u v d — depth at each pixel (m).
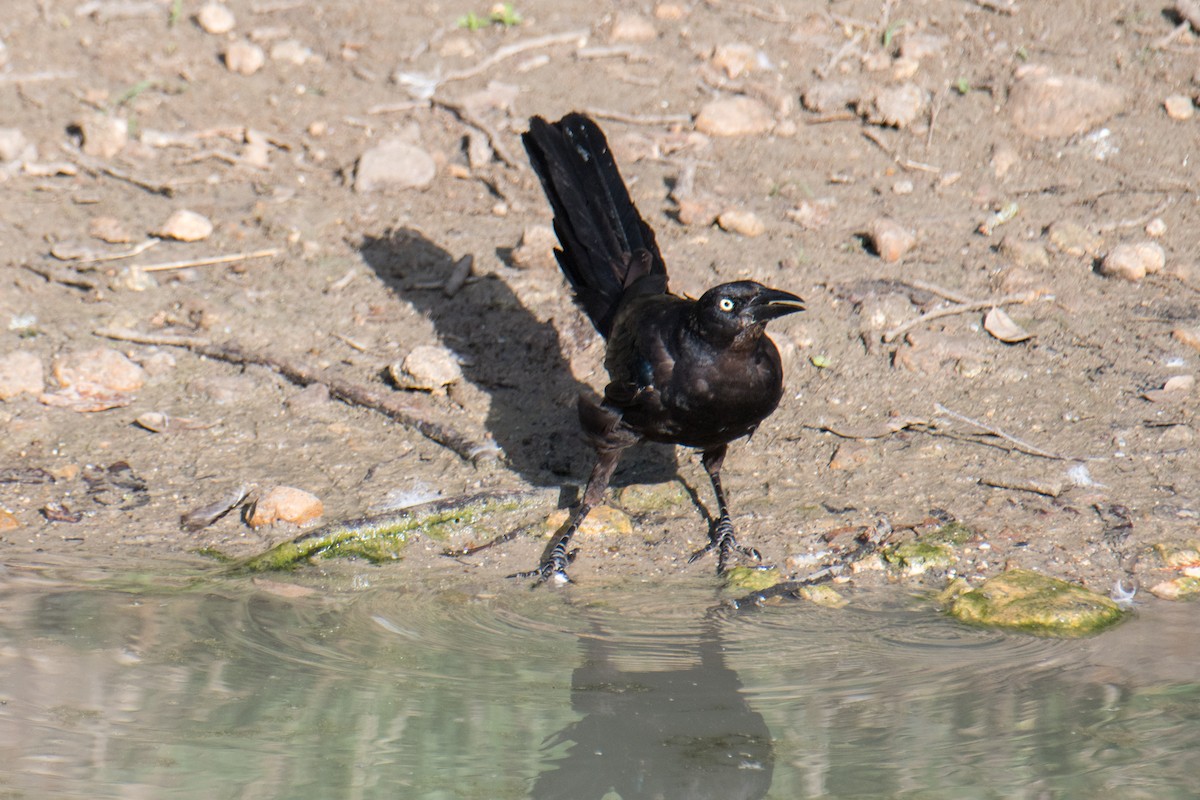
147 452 11.02
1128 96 14.65
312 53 16.58
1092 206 13.45
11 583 9.22
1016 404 11.10
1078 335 11.80
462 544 10.02
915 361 11.61
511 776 6.90
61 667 8.09
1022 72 15.01
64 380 11.74
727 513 10.11
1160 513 9.69
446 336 12.45
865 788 6.68
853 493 10.30
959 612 8.75
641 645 8.47
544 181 11.53
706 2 16.86
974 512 9.91
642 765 6.95
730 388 9.33
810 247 13.24
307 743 7.24
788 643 8.45
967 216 13.55
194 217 13.82
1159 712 7.36
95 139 15.09
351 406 11.67
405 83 16.05
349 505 10.40
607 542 10.02
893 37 15.91
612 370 10.18
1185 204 13.35
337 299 13.01
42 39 16.61
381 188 14.60
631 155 14.67
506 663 8.23
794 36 16.16
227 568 9.56
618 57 16.19
